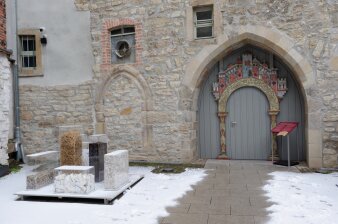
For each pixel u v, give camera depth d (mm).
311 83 7062
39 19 8633
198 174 6656
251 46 8062
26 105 8688
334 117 6957
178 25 7754
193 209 4484
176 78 7785
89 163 5957
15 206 4770
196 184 5848
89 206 4719
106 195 4906
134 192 5348
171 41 7801
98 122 8336
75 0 8469
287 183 5797
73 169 5066
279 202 4703
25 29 8664
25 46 8781
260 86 8039
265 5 7285
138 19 8008
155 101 7934
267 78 8000
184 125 7742
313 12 7027
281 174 6543
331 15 6949
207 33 7785
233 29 7465
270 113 7984
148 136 7992
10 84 8312
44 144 8594
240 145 8250
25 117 8680
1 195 5406
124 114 8172
